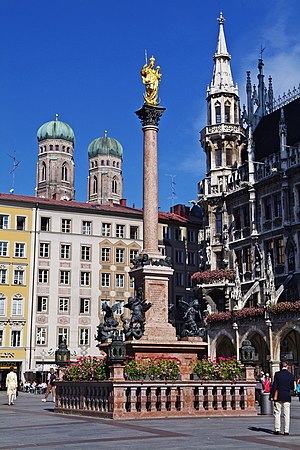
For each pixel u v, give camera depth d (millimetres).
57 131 193875
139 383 24578
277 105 73125
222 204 69562
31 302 80562
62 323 81750
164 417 24859
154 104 40375
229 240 68250
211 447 16141
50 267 82562
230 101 71250
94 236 85625
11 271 80375
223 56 72562
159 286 37531
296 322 53344
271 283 56531
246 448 16062
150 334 36219
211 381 26312
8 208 81750
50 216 84000
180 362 35281
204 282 66500
